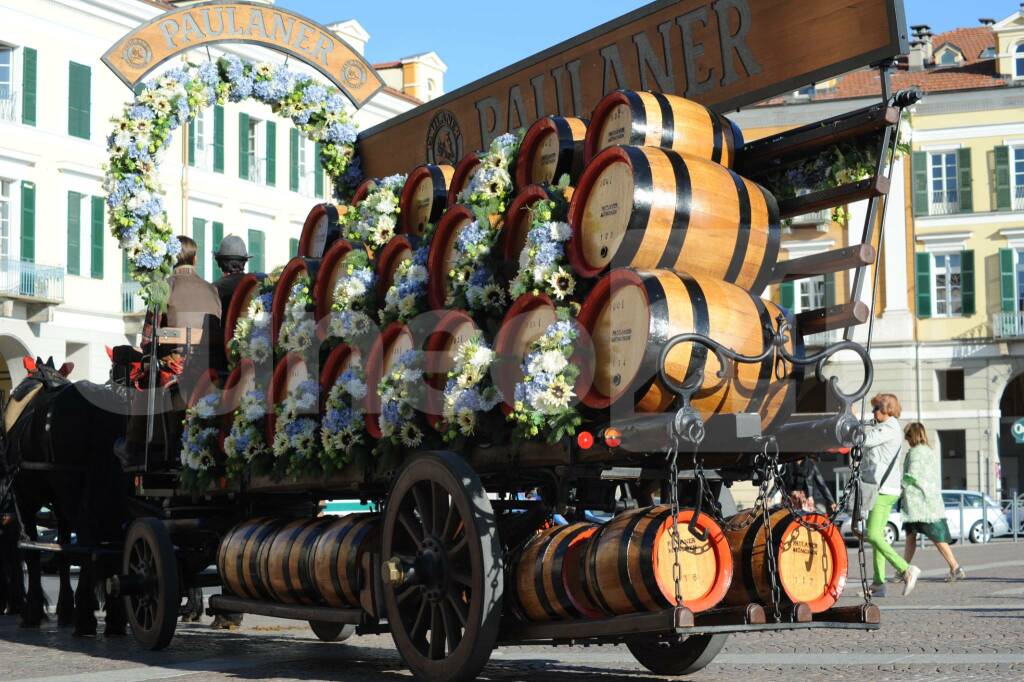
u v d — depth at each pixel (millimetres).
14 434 11594
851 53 6445
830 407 6203
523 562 6324
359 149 10914
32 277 36062
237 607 8422
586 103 8297
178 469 9531
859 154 6406
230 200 41719
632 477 6234
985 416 44000
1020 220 44156
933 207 45000
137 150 10180
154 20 10391
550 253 6379
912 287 45000
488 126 9258
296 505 9031
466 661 6285
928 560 21156
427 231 7422
